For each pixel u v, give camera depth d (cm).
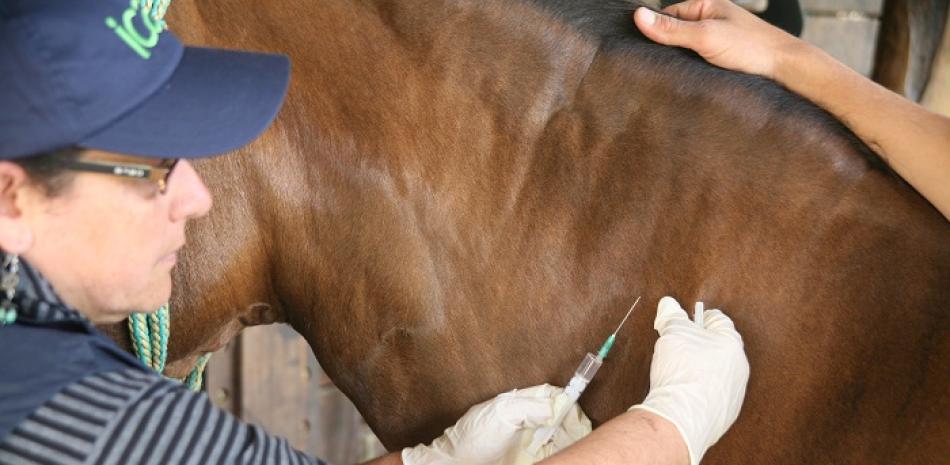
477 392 121
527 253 118
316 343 129
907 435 104
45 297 88
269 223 122
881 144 111
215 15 120
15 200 85
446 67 119
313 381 274
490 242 119
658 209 115
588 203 117
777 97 115
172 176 94
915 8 278
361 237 121
